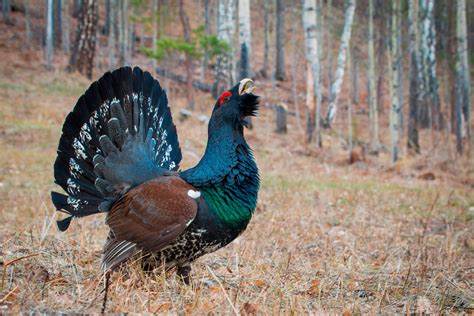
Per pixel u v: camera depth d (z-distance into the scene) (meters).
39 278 5.73
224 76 28.80
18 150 19.31
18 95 27.48
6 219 9.63
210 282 6.15
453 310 5.71
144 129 6.08
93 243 7.57
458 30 29.81
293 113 35.12
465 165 23.00
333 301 5.78
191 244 5.43
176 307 5.17
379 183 17.55
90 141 5.84
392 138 23.77
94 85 5.84
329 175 18.92
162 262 5.55
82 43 32.84
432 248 8.70
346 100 40.84
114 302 5.11
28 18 36.06
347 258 7.69
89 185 5.87
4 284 5.55
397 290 6.19
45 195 12.49
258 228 9.60
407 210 12.70
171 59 35.66
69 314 4.83
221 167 5.46
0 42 35.50
